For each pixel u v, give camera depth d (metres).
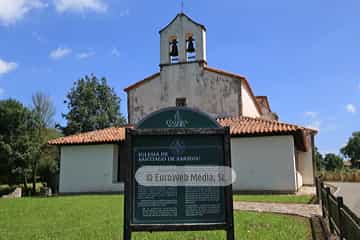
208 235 8.81
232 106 25.30
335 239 8.26
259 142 21.20
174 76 26.69
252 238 8.43
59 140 25.64
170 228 5.98
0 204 17.55
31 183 44.59
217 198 6.09
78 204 16.47
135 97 27.47
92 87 54.03
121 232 9.41
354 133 99.75
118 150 24.97
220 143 6.29
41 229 10.20
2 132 38.25
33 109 40.97
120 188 23.83
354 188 26.41
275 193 20.27
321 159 69.50
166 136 6.30
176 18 26.91
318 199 15.83
